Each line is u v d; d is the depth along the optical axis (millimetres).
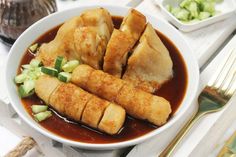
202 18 563
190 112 477
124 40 432
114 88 424
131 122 426
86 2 573
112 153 428
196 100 484
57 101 418
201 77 503
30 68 458
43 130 405
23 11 494
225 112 482
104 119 404
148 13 536
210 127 463
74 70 440
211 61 533
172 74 470
